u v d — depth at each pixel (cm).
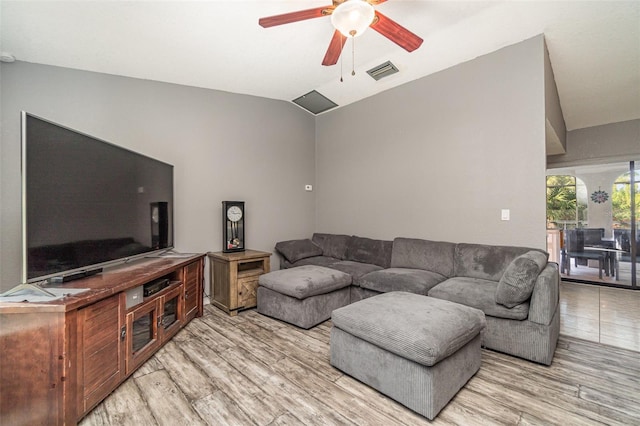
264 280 314
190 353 232
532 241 275
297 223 463
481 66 308
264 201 422
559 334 263
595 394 179
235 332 274
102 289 173
